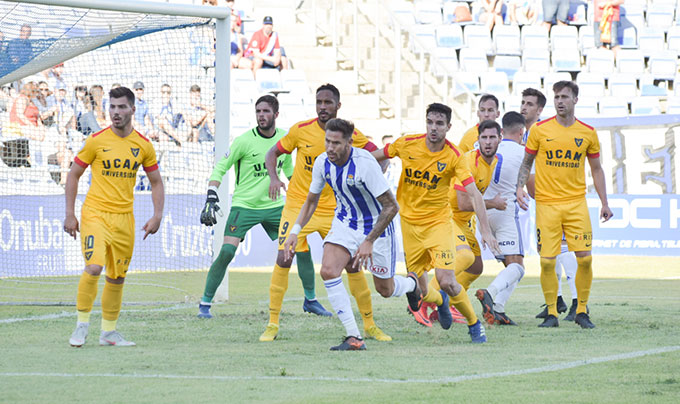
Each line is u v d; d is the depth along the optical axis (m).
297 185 22.33
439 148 19.89
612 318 25.25
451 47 67.81
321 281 38.59
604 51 70.25
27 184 40.97
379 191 17.94
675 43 73.94
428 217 20.44
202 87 36.84
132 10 28.44
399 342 20.19
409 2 70.38
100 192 18.94
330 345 19.61
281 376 15.45
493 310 23.38
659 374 15.77
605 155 52.97
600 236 53.38
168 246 36.81
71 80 41.38
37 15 30.28
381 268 19.95
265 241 46.12
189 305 28.44
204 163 36.94
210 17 29.70
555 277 23.73
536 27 70.25
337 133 17.78
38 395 13.64
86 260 18.75
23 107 40.91
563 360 17.41
